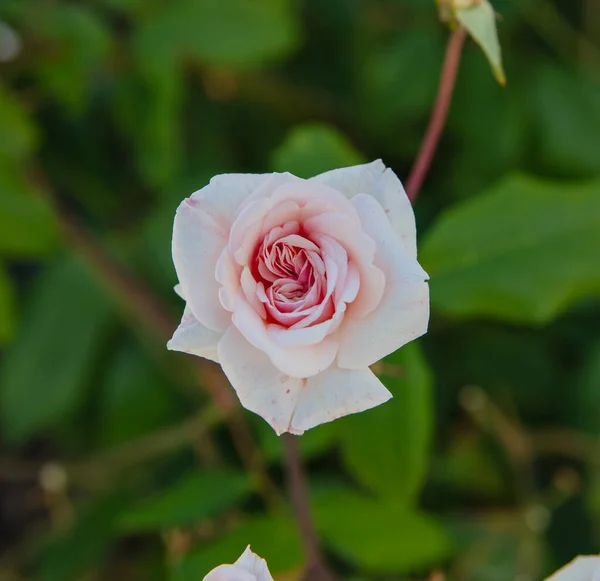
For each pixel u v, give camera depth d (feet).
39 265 2.72
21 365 2.24
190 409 2.31
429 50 2.26
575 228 1.86
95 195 2.57
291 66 2.49
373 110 2.32
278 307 1.55
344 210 1.54
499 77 1.69
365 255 1.53
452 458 2.30
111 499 2.34
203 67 2.41
